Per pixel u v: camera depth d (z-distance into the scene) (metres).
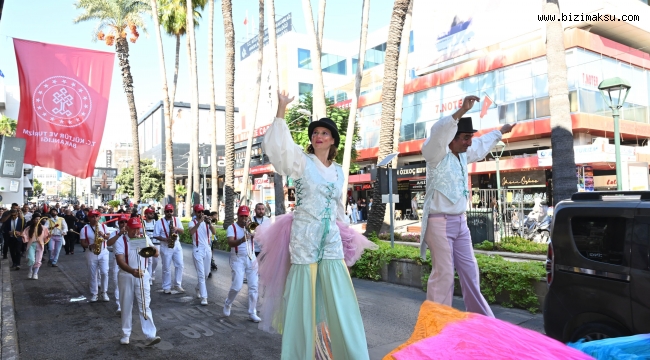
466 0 29.08
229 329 6.98
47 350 6.19
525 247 13.00
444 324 0.91
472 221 14.09
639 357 0.86
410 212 31.16
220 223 24.36
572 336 4.52
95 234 9.31
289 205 29.42
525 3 25.88
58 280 12.48
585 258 4.48
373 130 33.75
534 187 23.97
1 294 9.91
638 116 24.80
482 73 26.25
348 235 3.52
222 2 21.81
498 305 7.85
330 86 41.72
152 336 6.26
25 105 9.19
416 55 33.78
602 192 4.69
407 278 9.84
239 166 53.66
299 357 3.16
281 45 47.59
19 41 9.21
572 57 22.16
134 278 6.41
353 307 3.22
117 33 27.94
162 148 70.56
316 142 3.39
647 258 4.10
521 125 23.86
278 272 3.47
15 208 15.09
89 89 9.67
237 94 55.50
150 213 11.07
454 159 4.36
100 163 94.69
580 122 21.58
